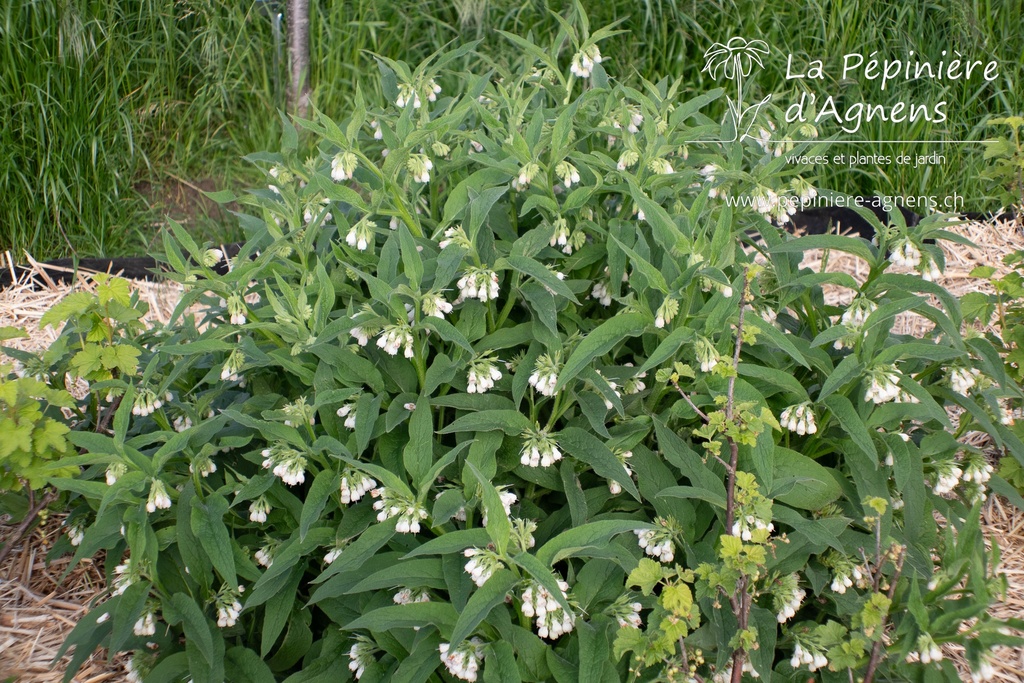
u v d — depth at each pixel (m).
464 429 0.83
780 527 0.91
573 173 0.95
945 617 0.73
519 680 0.76
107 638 0.87
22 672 0.96
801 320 1.06
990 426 0.90
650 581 0.73
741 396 0.85
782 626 0.90
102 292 1.01
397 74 1.16
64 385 1.08
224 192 1.04
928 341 0.99
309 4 1.94
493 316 0.94
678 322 0.87
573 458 0.91
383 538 0.79
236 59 2.03
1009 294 1.03
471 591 0.82
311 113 1.96
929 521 0.92
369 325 0.87
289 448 0.85
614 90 1.06
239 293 0.95
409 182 1.00
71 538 1.00
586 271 1.02
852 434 0.83
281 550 0.88
